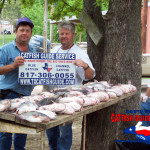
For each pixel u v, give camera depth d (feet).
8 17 95.09
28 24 9.50
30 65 8.71
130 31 10.62
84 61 9.77
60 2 16.44
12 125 5.75
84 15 11.02
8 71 8.64
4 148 9.37
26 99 6.80
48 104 6.38
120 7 10.16
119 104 10.72
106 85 9.46
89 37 11.41
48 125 5.16
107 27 10.59
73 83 8.84
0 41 75.05
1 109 6.05
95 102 7.28
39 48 27.37
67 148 9.76
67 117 5.86
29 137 15.43
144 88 32.71
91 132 11.17
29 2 16.03
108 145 10.78
